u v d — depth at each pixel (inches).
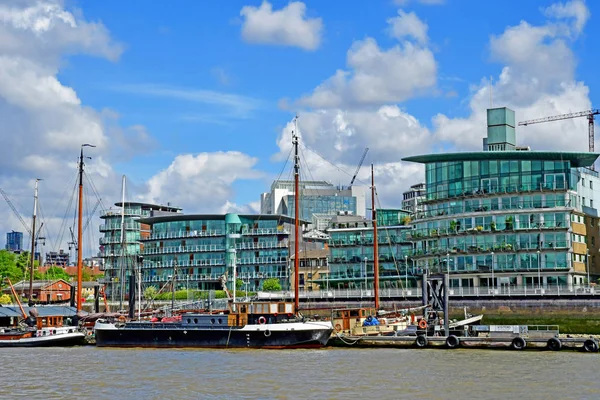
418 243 6210.6
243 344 3619.6
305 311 5300.2
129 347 3806.6
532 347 3408.0
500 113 6190.9
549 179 5585.6
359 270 6904.5
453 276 5792.3
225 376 2659.9
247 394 2306.8
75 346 3937.0
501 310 4776.1
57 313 4340.6
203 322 3703.3
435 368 2815.0
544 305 4658.0
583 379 2544.3
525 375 2635.3
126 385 2497.5
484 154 5723.4
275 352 3437.5
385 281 6594.5
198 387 2438.5
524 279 5546.3
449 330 3614.7
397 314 4328.3
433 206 6033.5
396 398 2228.1
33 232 5231.3
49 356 3395.7
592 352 3292.3
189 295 6678.2
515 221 5620.1
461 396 2256.4
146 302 6092.5
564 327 4562.0
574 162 5757.9
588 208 6122.1
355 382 2502.5
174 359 3196.4
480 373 2684.5
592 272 5959.6
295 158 4330.7
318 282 7224.4
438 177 5999.0
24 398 2287.2
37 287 7741.1
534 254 5526.6
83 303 6638.8
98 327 3880.4
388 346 3607.3
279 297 5762.8
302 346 3577.8
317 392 2327.8
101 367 2952.8
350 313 3887.8
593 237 6058.1
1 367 2982.3
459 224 5836.6
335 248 7032.5
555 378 2568.9
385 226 6884.8
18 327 4065.0
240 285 7662.4
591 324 4485.7
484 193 5728.3
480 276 5679.1
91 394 2341.3
